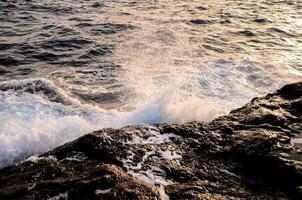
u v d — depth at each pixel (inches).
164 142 282.8
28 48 568.4
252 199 224.2
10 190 230.4
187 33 658.2
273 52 584.7
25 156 308.3
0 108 368.8
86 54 550.9
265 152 261.1
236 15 810.2
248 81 471.8
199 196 223.6
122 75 480.1
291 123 307.7
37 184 232.2
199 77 470.3
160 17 762.2
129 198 215.5
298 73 504.1
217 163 260.7
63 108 384.5
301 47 616.7
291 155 259.4
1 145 309.1
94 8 818.8
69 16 748.0
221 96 427.2
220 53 566.3
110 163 254.7
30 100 391.9
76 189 223.8
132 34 639.8
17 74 480.7
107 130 287.1
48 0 871.7
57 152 269.1
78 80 464.4
